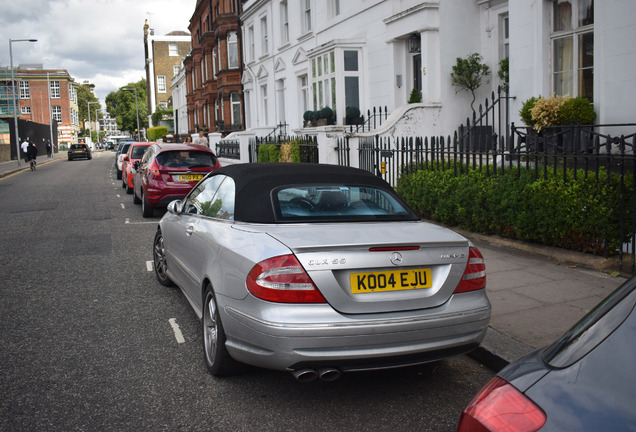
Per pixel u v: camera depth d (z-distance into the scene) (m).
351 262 3.34
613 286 5.68
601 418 1.45
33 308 5.79
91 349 4.64
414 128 12.56
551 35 9.72
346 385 3.96
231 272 3.66
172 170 12.04
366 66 16.56
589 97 9.25
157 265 6.71
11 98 66.25
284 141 17.16
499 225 7.78
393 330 3.34
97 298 6.17
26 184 22.52
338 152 12.95
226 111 32.34
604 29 8.59
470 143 9.21
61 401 3.69
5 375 4.11
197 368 4.25
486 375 4.13
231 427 3.35
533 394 1.64
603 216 6.15
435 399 3.73
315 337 3.22
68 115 90.19
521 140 7.84
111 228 11.01
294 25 22.05
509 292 5.64
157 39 80.94
